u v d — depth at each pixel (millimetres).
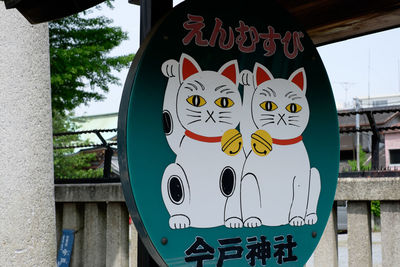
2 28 4180
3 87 4125
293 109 2383
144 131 1954
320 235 2402
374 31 3430
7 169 4059
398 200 3908
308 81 2455
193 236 2025
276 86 2340
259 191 2219
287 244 2285
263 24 2332
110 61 10180
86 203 5938
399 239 3895
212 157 2107
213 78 2148
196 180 2053
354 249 4125
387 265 3939
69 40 9953
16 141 4102
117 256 5531
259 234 2205
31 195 4121
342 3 2957
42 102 4305
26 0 2180
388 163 22094
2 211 4023
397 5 2939
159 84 2008
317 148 2443
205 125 2104
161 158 1980
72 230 6023
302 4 2953
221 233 2098
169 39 2049
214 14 2180
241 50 2244
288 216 2305
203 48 2135
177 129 2033
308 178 2391
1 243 3996
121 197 5449
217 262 2080
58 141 16375
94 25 10094
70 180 6148
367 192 4008
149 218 1930
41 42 4355
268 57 2330
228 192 2133
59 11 2309
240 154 2188
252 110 2246
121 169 1961
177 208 1997
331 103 2521
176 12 2076
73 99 10258
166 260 1958
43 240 4168
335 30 3395
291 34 2424
